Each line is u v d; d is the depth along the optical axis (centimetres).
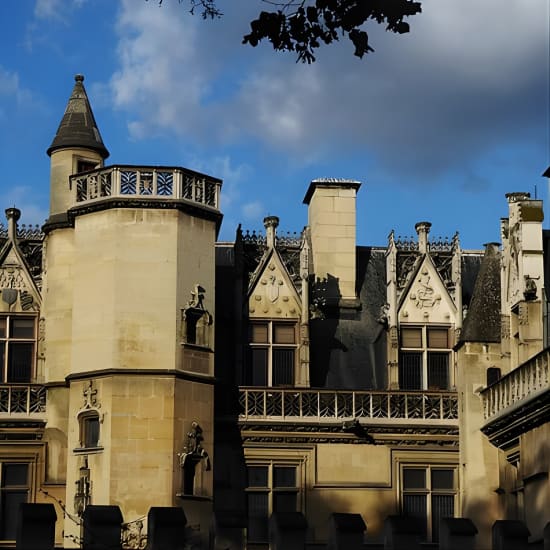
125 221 4391
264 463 4488
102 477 4231
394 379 4656
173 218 4409
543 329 4197
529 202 4294
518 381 4053
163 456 4250
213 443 4394
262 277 4719
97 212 4434
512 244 4372
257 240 4831
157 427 4266
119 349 4303
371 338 4791
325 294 4850
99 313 4362
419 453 4553
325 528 4469
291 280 4725
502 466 4297
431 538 4512
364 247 5025
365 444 4541
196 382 4353
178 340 4344
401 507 4519
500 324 4466
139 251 4381
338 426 4519
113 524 2802
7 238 4688
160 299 4353
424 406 4559
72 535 4197
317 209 4928
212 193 4519
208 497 4316
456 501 4531
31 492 4416
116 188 4406
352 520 2831
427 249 4806
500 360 4438
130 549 3509
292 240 4928
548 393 3734
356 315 4834
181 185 4428
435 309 4756
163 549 2794
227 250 4906
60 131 4728
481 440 4378
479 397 4412
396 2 2281
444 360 4734
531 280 4219
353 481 4509
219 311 4688
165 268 4375
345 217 4931
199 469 4319
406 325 4734
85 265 4428
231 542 2861
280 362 4681
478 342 4447
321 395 4547
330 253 4900
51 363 4509
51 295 4572
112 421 4253
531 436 3962
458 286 4769
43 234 4703
